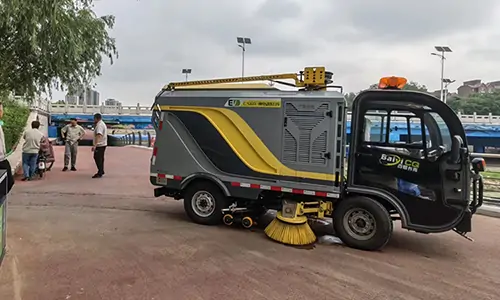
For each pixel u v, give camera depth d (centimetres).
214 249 504
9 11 736
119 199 810
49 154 1145
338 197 530
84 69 1061
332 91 539
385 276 432
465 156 475
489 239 586
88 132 3056
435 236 600
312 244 541
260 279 411
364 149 526
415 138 503
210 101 607
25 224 590
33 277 393
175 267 437
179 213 701
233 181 596
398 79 522
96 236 543
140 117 4650
